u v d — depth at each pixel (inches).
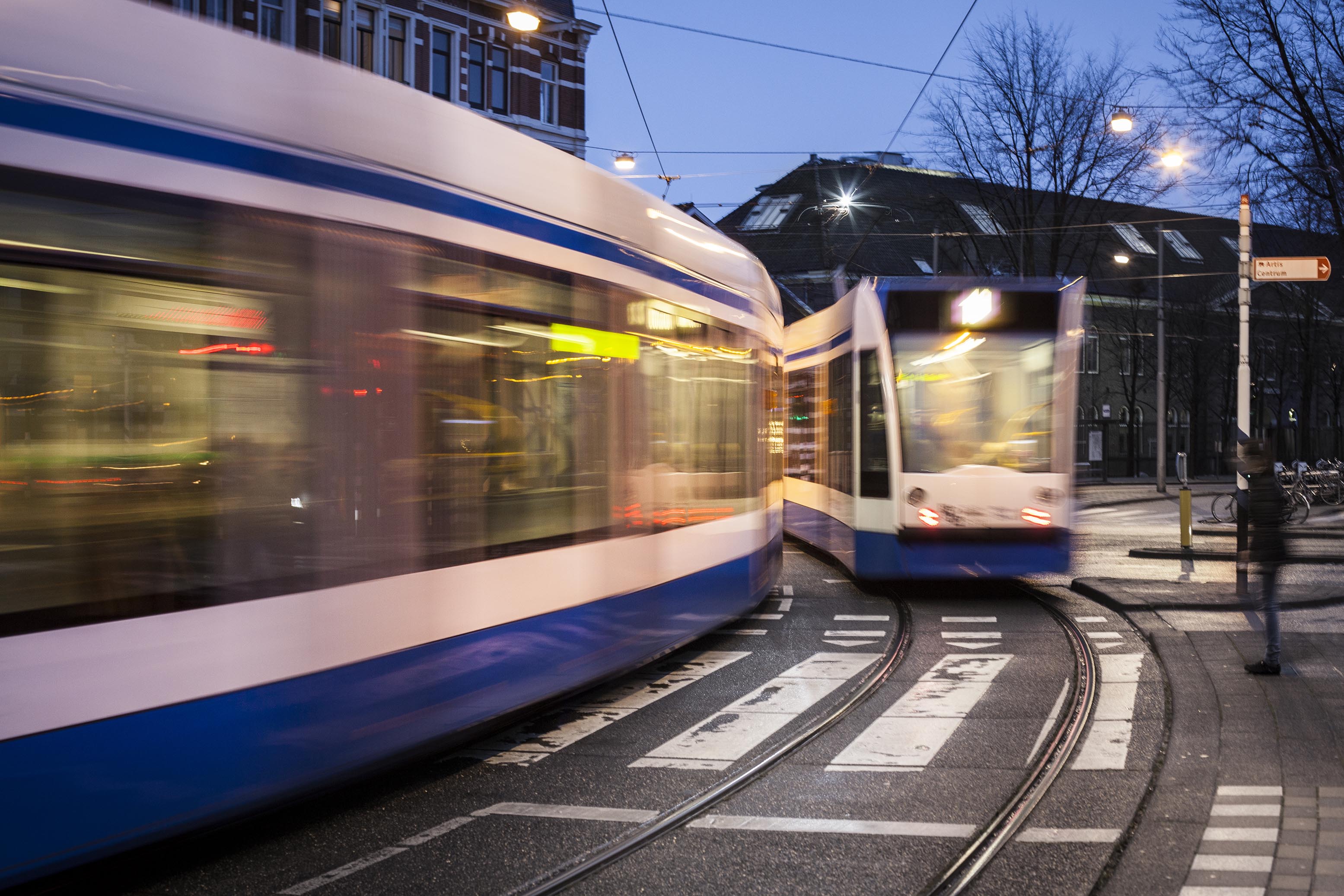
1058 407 477.4
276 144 184.4
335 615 192.2
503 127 245.0
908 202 1434.5
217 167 174.2
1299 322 1344.7
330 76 197.2
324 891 175.3
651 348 309.1
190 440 168.7
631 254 298.0
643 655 304.2
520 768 245.1
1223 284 1941.4
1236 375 1910.7
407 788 231.1
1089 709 291.0
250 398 177.9
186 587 167.5
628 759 251.6
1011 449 473.7
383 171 205.6
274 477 181.6
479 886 177.3
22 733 147.3
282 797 183.0
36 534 149.3
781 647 386.3
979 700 304.5
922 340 477.7
